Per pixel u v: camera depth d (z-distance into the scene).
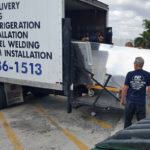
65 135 4.70
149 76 4.04
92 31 7.84
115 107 4.98
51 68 5.23
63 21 4.86
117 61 5.59
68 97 5.23
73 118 5.79
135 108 4.18
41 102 7.42
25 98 7.96
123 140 1.48
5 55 5.96
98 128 5.10
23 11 5.37
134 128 1.74
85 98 5.66
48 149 4.09
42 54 5.29
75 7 7.09
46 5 4.99
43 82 5.42
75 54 5.31
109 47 5.80
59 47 5.02
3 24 5.81
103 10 7.43
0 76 6.20
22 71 5.72
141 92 4.09
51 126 5.22
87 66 5.43
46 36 5.14
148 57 5.36
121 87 5.39
